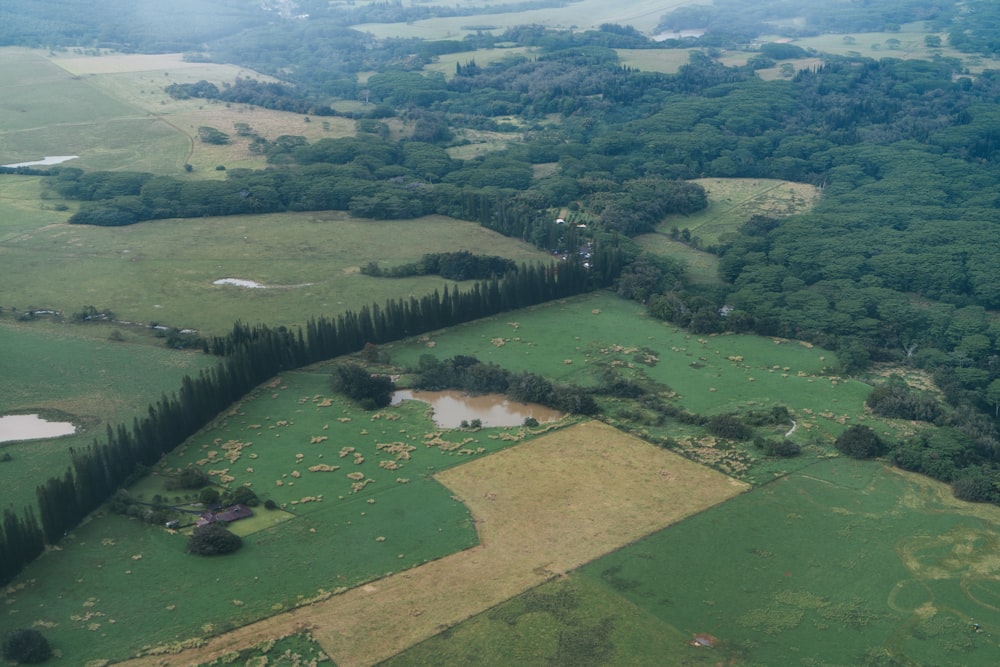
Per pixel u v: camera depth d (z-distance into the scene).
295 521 157.25
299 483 169.38
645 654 129.12
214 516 156.62
